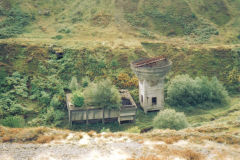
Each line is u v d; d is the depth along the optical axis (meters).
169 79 80.56
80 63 78.50
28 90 67.75
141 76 66.19
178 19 115.00
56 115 62.97
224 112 69.38
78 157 28.41
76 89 68.06
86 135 35.50
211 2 126.44
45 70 74.19
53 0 121.94
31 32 99.88
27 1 116.00
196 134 37.47
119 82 75.50
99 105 62.84
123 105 64.38
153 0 122.25
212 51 91.88
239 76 84.94
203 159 29.11
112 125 62.97
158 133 37.88
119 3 118.81
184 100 73.44
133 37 101.06
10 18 105.00
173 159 28.52
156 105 69.25
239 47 94.75
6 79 67.88
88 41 90.12
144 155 29.38
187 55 90.00
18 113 60.94
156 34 106.44
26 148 30.52
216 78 77.75
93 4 119.19
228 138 35.56
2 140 32.47
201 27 113.38
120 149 30.81
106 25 107.69
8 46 78.44
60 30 101.94
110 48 85.94
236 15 122.56
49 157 28.19
